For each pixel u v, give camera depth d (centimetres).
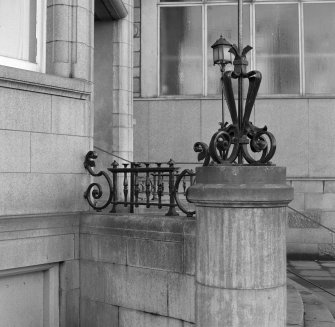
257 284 433
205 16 1402
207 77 1395
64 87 614
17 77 554
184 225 507
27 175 571
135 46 1398
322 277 1081
